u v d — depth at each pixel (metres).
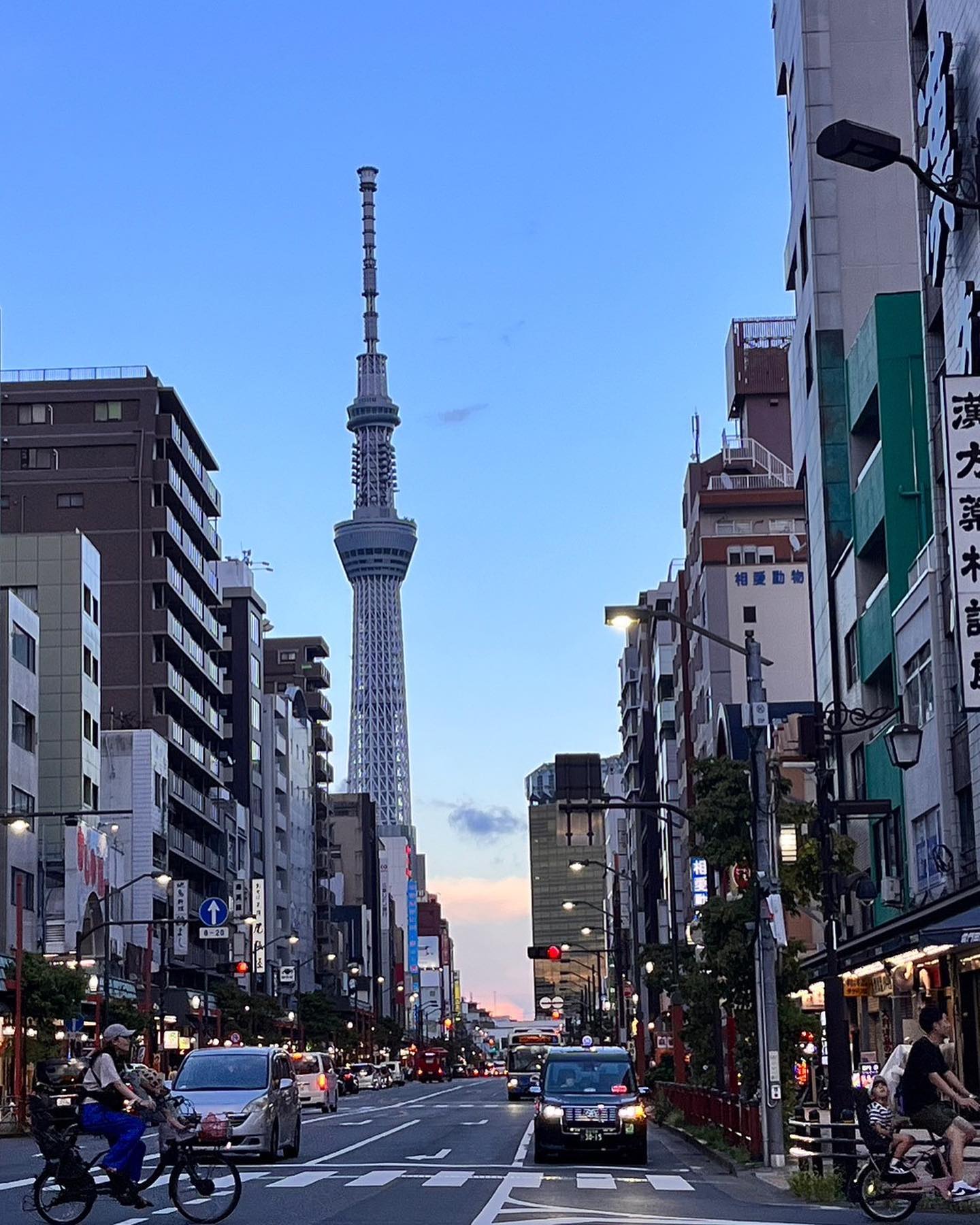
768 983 30.31
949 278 44.25
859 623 61.47
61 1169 19.08
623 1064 34.94
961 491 23.59
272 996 126.44
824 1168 26.02
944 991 46.09
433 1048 173.12
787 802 37.72
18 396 119.88
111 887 96.25
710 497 100.06
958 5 42.34
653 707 137.88
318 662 178.75
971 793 46.03
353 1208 22.22
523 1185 27.11
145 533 116.69
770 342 111.50
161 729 114.25
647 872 135.50
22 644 83.06
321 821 175.38
